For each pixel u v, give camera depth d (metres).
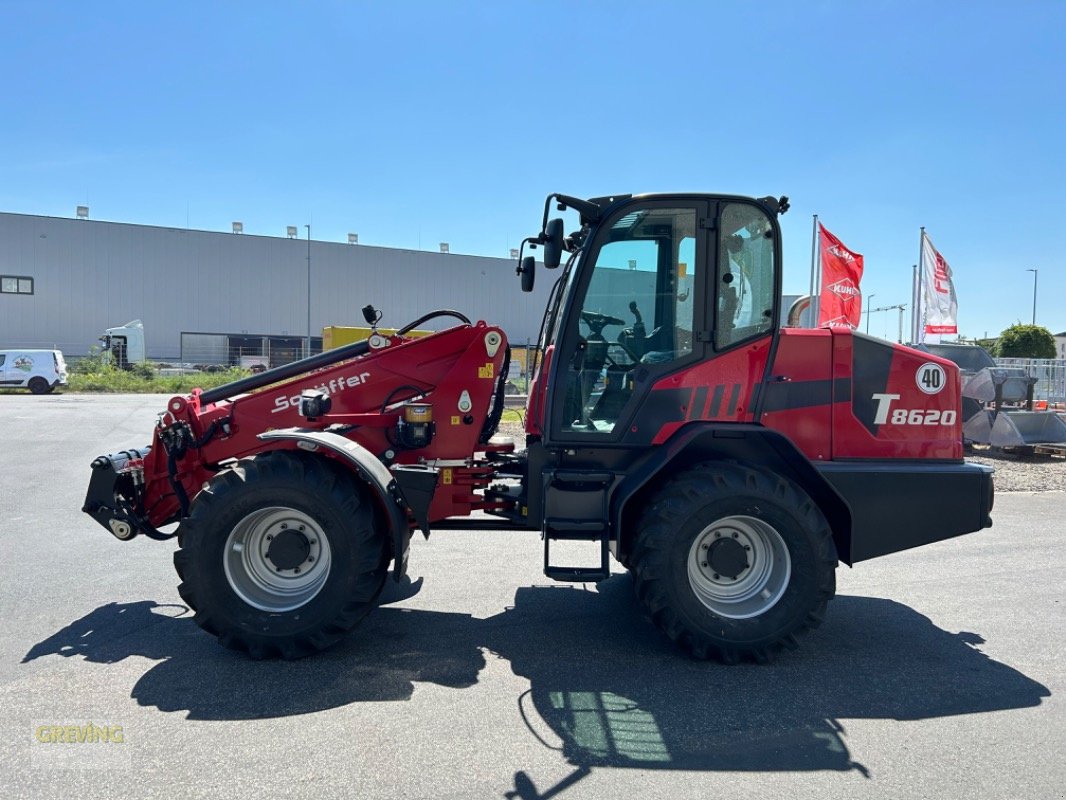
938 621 4.71
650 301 4.25
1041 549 6.52
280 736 3.11
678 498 3.90
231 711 3.33
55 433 13.84
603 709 3.42
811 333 4.35
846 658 4.09
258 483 3.87
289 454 4.02
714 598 4.10
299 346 43.94
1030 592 5.32
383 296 45.31
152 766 2.85
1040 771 2.93
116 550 6.05
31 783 2.72
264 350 42.97
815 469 4.05
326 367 4.96
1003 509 8.28
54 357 26.81
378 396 4.71
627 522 4.17
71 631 4.30
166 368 35.66
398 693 3.55
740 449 4.32
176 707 3.36
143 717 3.26
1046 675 3.88
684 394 4.24
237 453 4.71
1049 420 12.30
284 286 43.38
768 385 4.30
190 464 4.72
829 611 4.90
